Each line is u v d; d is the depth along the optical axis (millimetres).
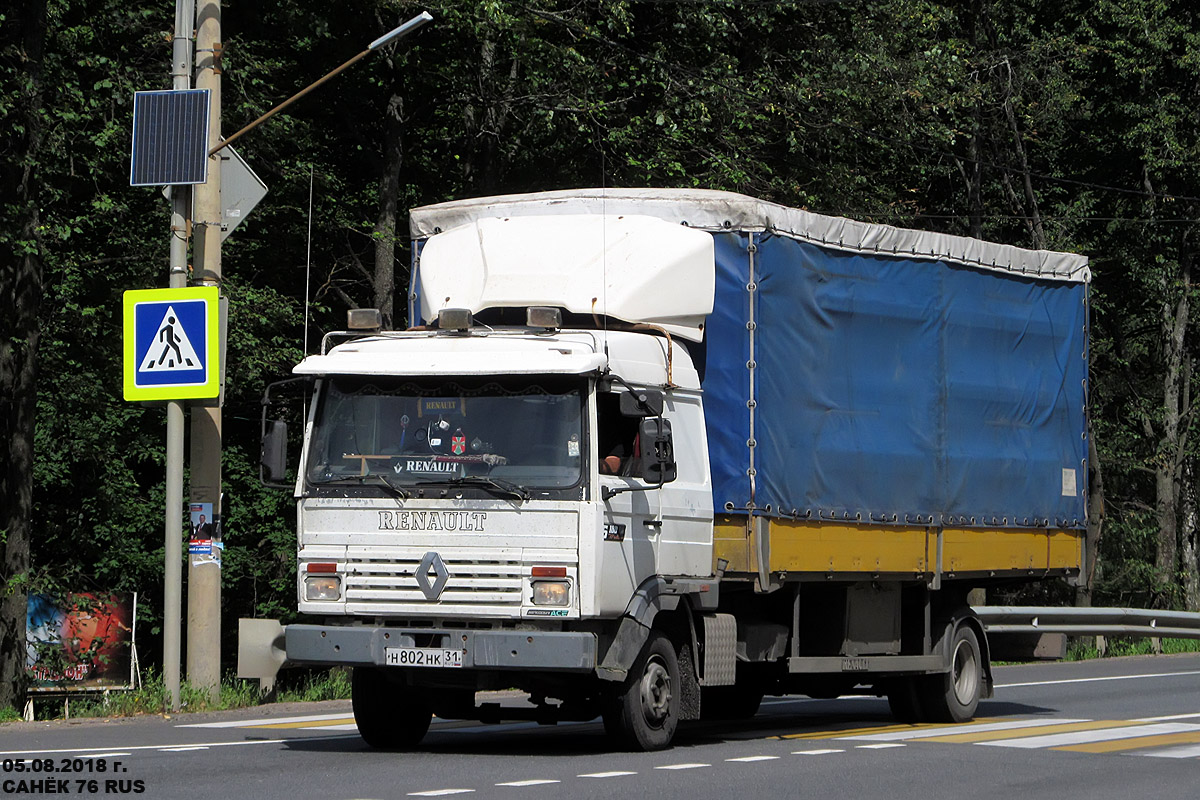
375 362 14625
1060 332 20656
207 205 20875
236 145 31172
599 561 13977
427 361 14508
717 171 32750
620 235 15797
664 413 15219
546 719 15898
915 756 15102
